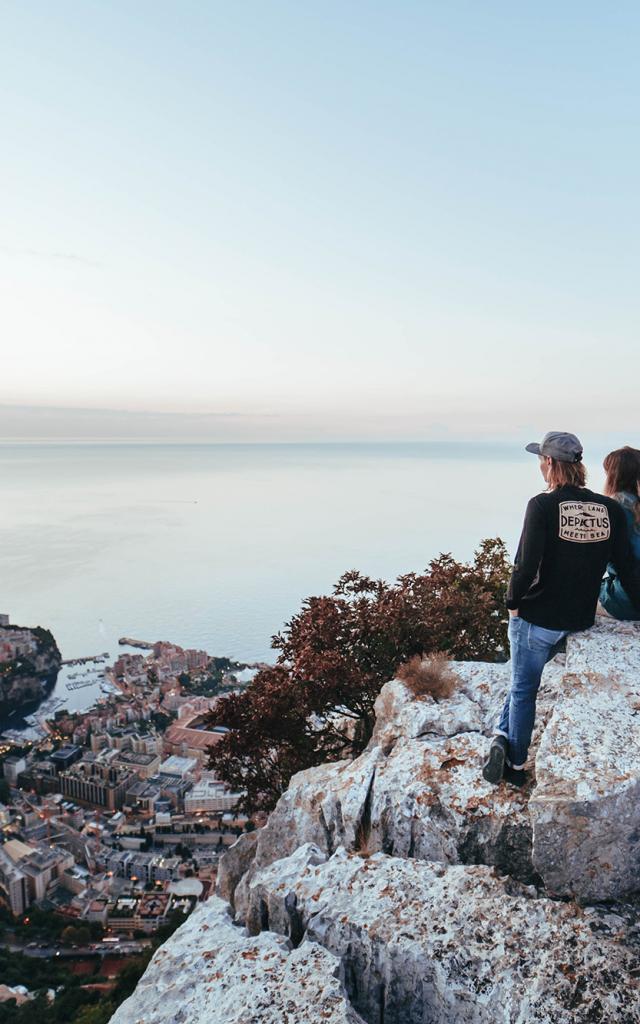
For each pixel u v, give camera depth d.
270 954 3.29
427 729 4.95
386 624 8.22
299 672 8.08
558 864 3.28
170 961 3.40
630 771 3.24
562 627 3.46
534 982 2.84
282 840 5.04
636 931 3.04
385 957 3.17
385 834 4.24
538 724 4.44
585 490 3.41
